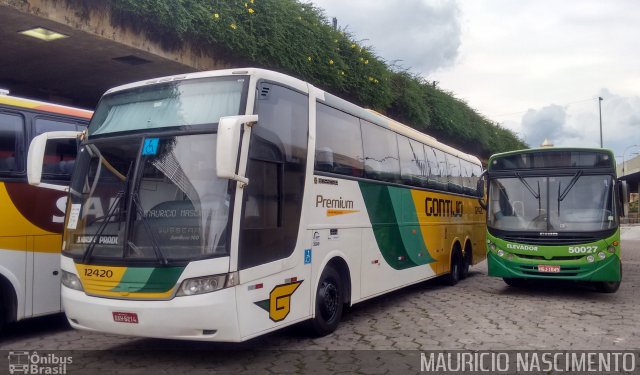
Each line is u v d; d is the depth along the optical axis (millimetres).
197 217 5828
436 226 12352
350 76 15969
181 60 11492
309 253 7145
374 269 9086
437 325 8500
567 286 13125
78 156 6805
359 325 8523
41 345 7363
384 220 9570
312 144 7340
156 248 5797
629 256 22391
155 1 10352
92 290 6031
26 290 7480
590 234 10844
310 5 14797
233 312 5727
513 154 11969
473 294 11898
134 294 5789
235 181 5875
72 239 6418
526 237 11273
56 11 9320
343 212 8133
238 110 6199
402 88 19781
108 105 6914
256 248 6109
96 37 10000
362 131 9031
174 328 5664
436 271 12211
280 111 6781
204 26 11398
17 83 12734
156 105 6578
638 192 56875
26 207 7566
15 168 7516
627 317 9094
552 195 11391
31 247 7578
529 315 9297
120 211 6082
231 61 12664
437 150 12898
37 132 7879
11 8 8766
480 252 16219
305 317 7043
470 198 15461
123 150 6359
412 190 10969
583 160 11445
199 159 6016
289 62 13359
